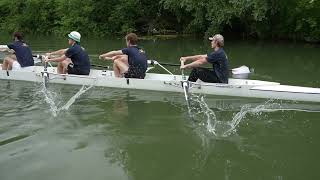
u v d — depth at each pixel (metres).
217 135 7.00
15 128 7.20
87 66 10.09
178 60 13.56
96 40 19.56
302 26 17.23
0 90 9.64
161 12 21.84
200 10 18.41
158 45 17.33
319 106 8.45
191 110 8.20
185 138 6.85
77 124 7.43
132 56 9.43
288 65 12.62
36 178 5.52
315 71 11.71
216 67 8.97
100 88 9.73
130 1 21.56
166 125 7.43
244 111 8.16
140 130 7.18
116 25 21.75
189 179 5.52
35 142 6.64
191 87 9.05
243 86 8.82
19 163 5.93
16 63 10.84
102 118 7.75
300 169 5.77
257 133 7.09
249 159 6.11
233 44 17.53
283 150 6.39
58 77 10.03
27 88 9.81
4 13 26.25
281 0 17.20
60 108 8.29
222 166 5.89
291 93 8.65
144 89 9.47
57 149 6.39
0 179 5.48
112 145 6.57
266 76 11.14
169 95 9.19
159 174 5.66
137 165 5.92
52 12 23.58
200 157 6.18
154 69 12.06
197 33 20.64
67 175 5.60
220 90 8.93
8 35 22.67
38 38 20.53
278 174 5.64
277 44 17.20
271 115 7.94
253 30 18.75
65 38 20.36
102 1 21.92
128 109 8.25
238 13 17.06
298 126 7.38
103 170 5.76
